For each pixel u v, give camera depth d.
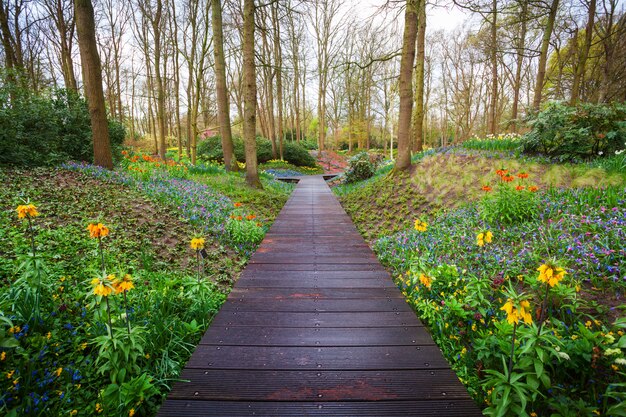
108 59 24.11
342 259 4.79
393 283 3.92
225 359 2.43
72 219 5.05
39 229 4.35
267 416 1.90
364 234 6.77
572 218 4.28
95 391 2.20
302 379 2.21
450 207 6.67
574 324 2.54
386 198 8.61
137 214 5.82
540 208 4.98
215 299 3.54
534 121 6.95
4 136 7.07
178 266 4.41
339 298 3.49
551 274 2.00
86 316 2.80
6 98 7.79
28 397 1.92
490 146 8.70
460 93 34.78
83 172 7.60
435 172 8.45
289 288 3.76
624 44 15.88
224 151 13.26
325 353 2.50
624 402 1.71
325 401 2.01
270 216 8.34
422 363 2.38
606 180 5.08
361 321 3.00
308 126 51.94
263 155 24.36
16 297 2.52
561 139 6.70
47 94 9.60
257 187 11.19
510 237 4.51
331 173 25.48
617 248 3.42
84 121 9.87
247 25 10.14
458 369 2.45
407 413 1.92
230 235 5.85
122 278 2.17
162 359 2.39
